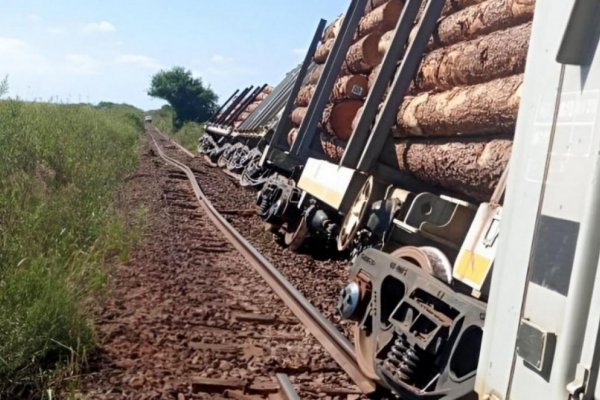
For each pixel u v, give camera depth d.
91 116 27.56
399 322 4.76
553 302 2.60
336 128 10.22
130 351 5.75
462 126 5.85
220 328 6.67
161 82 99.81
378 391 5.30
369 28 10.05
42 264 6.20
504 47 5.43
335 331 6.40
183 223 12.79
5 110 14.73
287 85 19.39
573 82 2.67
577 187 2.54
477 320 3.89
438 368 4.25
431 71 6.73
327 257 11.13
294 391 5.01
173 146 51.12
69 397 4.57
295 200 11.25
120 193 14.42
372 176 6.85
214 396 5.09
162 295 7.52
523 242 2.86
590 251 2.39
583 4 2.61
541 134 2.84
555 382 2.50
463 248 4.31
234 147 25.14
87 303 6.53
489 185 5.43
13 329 5.02
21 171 10.44
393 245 6.00
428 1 6.90
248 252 10.23
